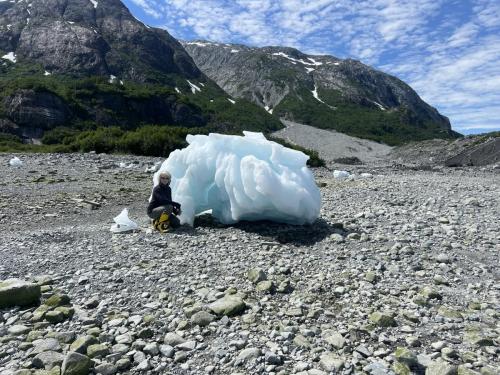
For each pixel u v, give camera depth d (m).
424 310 6.24
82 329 5.68
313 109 143.38
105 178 19.55
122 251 8.74
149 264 8.00
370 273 7.49
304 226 10.61
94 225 11.23
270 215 10.38
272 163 10.40
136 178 19.92
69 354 4.79
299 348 5.26
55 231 10.20
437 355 5.06
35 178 18.50
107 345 5.30
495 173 29.58
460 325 5.81
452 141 60.94
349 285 7.12
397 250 8.88
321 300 6.62
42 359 4.89
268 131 96.19
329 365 4.84
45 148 38.00
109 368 4.81
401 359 4.88
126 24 116.94
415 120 149.00
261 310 6.26
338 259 8.42
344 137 97.75
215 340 5.46
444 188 17.19
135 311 6.25
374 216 11.85
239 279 7.38
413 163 46.91
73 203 14.02
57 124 55.28
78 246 9.07
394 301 6.53
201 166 10.72
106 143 33.31
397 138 121.50
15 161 22.12
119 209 13.58
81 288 6.95
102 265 7.89
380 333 5.62
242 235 9.90
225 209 10.82
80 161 24.95
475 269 7.91
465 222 11.21
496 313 6.16
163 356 5.14
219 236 9.82
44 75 84.88
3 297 6.17
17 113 53.53
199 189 10.95
